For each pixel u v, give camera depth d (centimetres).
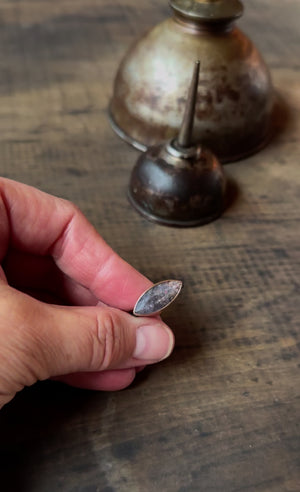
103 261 28
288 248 32
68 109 40
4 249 28
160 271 31
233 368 27
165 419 26
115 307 29
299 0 56
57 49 45
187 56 33
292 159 37
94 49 46
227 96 34
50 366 24
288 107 41
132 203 34
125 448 25
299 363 28
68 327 24
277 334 29
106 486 24
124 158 36
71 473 24
